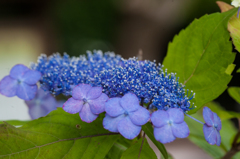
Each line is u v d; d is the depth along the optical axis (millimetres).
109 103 357
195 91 422
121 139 427
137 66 391
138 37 1475
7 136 379
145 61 401
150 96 376
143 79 383
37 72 411
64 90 406
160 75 384
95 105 362
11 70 411
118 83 377
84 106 364
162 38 1446
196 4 1347
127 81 376
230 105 1277
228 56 412
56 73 405
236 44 405
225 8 441
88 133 396
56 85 408
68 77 404
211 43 421
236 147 473
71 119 396
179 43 442
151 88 375
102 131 398
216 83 416
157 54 1437
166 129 350
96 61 434
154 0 1396
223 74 413
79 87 369
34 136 386
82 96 366
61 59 441
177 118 352
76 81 401
